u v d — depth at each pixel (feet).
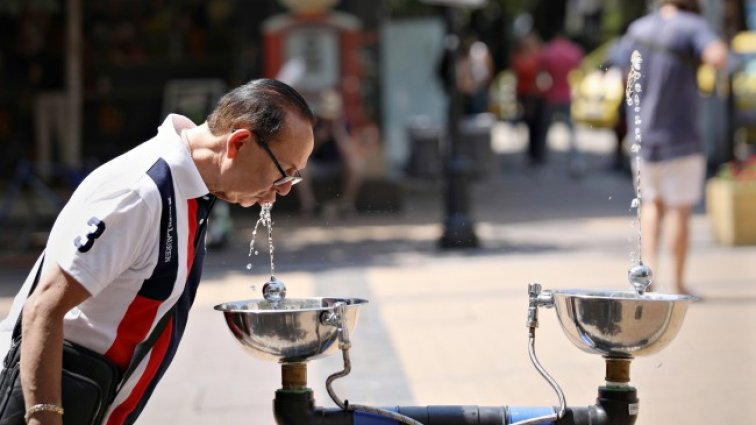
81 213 22.71
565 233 93.76
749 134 133.18
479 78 143.33
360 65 110.22
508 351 51.88
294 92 24.09
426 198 124.98
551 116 148.77
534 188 132.16
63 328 22.90
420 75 132.77
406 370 48.85
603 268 73.67
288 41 107.65
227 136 23.62
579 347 25.48
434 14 166.20
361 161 110.22
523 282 69.56
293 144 23.70
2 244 94.32
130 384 24.20
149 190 22.84
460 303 63.67
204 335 58.65
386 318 59.98
